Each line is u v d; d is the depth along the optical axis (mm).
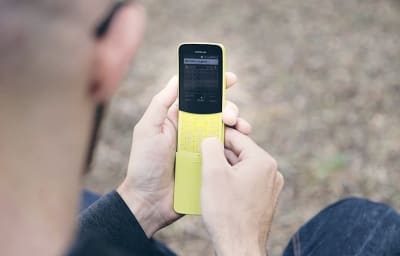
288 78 4898
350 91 4570
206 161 1176
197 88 1358
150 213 1337
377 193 3301
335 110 4293
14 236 557
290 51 5480
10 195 552
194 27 6219
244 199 1161
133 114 4273
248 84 4809
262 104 4457
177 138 1355
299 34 5895
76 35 552
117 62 598
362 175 3461
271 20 6320
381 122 4082
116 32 590
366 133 3939
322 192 3330
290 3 6770
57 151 562
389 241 1407
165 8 6766
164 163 1314
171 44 5773
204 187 1159
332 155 3682
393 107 4277
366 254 1412
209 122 1348
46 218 567
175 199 1331
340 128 4027
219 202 1143
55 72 542
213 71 1364
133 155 1332
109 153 3762
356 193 3311
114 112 4277
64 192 577
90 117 602
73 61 550
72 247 576
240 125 1352
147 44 5762
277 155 3748
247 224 1147
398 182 3396
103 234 1242
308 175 3482
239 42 5781
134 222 1278
